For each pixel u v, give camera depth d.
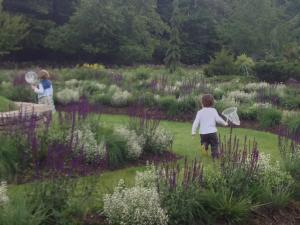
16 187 6.59
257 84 21.50
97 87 19.84
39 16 51.56
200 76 26.47
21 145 7.63
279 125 13.30
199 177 6.11
